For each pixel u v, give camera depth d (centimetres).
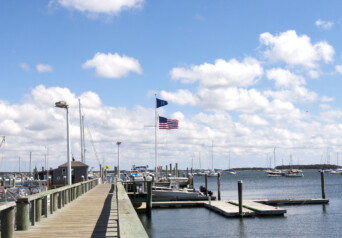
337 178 16712
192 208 3819
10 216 877
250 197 6131
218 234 2608
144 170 7375
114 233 1122
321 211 3662
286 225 2903
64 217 1471
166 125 4566
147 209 3250
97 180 4494
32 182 3691
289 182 12531
